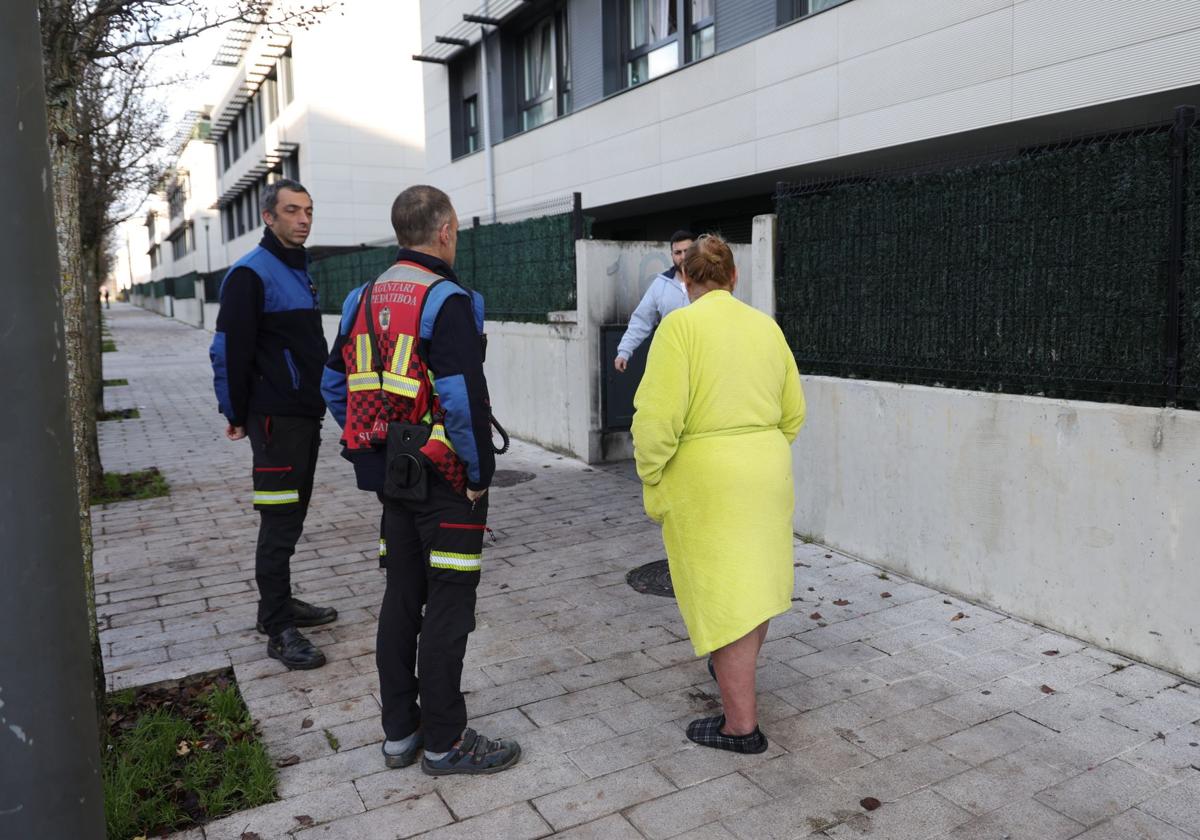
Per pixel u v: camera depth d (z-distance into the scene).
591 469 7.97
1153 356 3.58
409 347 2.79
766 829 2.62
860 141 8.37
